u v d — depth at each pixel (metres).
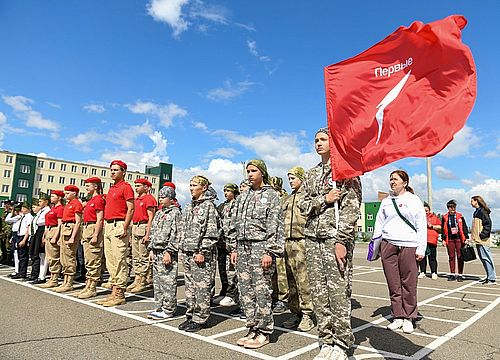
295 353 4.04
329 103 3.87
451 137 3.23
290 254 5.16
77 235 7.59
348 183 3.62
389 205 5.41
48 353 3.91
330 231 3.58
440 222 10.81
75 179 58.09
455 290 8.38
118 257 6.35
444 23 3.44
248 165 4.63
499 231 40.38
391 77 3.75
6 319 5.28
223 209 7.05
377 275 11.12
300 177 5.39
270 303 4.37
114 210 6.39
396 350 4.20
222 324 5.23
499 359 3.93
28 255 9.32
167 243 5.51
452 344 4.43
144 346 4.19
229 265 6.71
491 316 5.86
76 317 5.43
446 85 3.39
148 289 8.15
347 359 3.56
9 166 52.81
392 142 3.52
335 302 3.50
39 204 9.18
